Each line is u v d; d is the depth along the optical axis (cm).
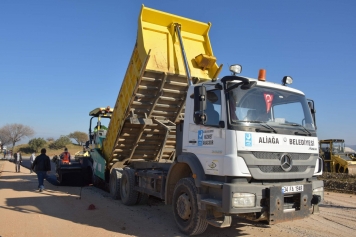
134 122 933
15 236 641
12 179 1692
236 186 566
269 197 579
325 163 2494
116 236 658
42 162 1265
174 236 670
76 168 1440
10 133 7131
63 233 670
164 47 877
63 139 7425
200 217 644
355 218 868
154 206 982
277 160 614
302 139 658
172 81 888
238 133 588
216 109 638
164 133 1037
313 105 753
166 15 883
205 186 641
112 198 1099
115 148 1085
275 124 642
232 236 678
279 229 736
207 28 957
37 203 994
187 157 677
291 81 739
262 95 654
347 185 1527
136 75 873
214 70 913
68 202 1022
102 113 1392
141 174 927
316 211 664
